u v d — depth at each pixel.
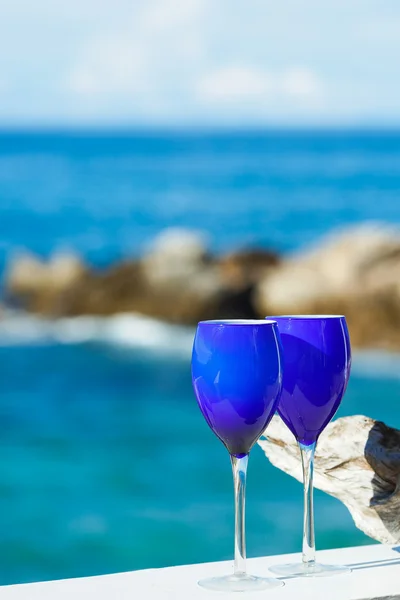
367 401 12.02
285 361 1.25
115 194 26.27
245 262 15.62
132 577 1.29
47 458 9.95
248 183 26.95
